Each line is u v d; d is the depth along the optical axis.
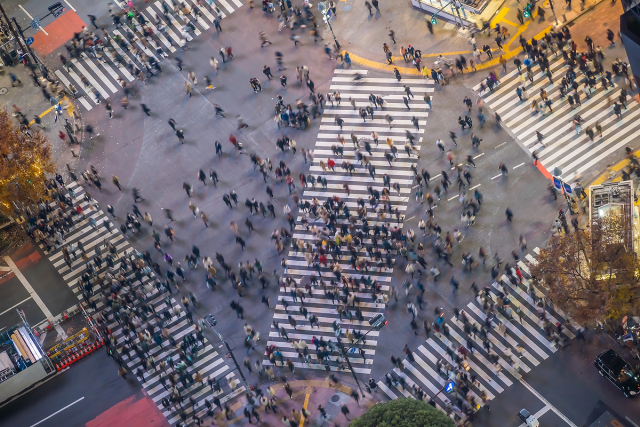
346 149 98.44
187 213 97.50
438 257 88.94
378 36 105.56
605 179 89.62
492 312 85.00
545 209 89.44
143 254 93.88
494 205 90.81
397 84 101.56
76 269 96.38
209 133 102.62
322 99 101.44
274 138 100.75
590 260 79.75
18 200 97.44
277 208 95.81
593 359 81.25
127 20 112.94
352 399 82.94
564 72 97.12
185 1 113.12
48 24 115.19
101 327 91.00
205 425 84.00
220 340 88.69
